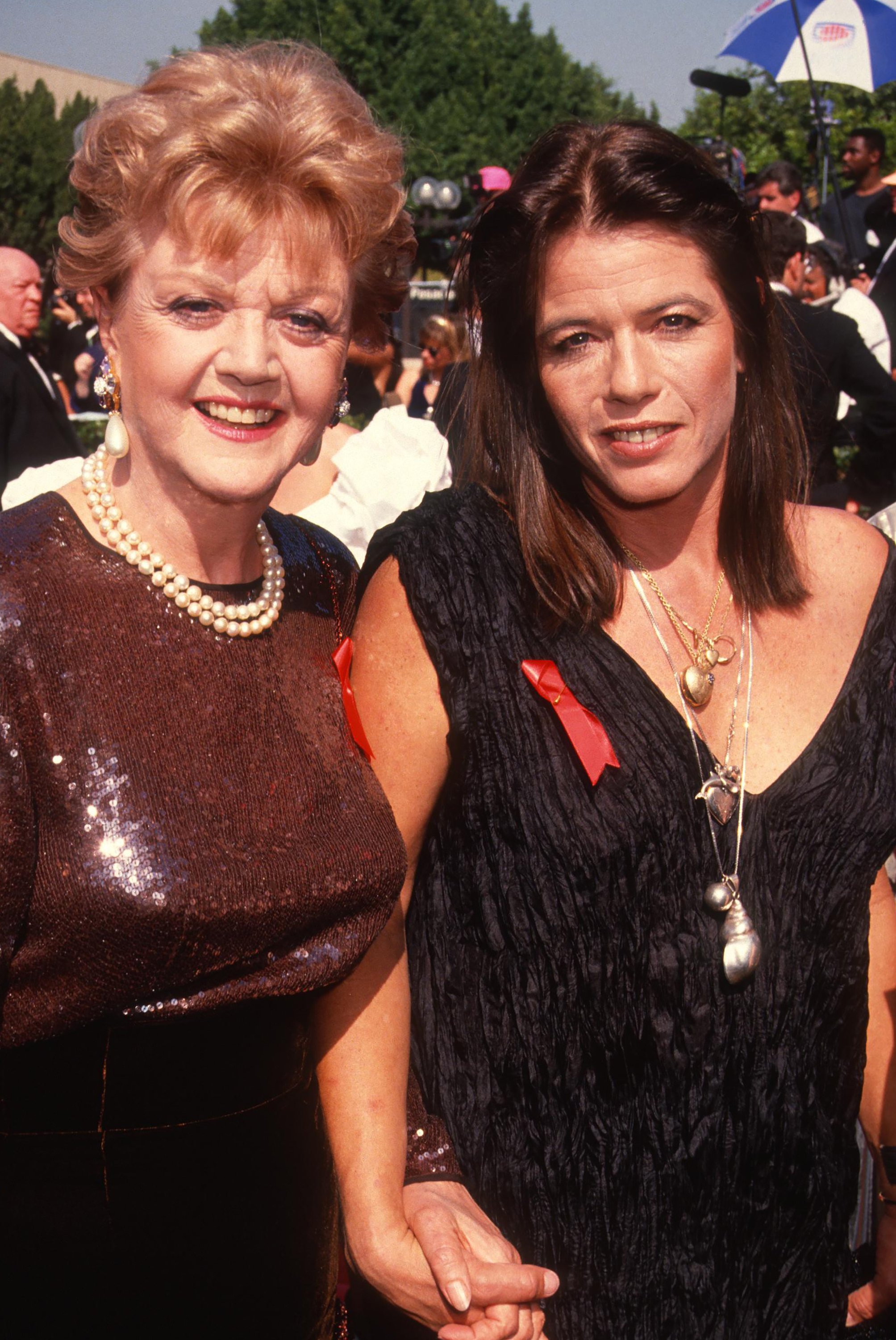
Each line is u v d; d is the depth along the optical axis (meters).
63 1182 1.31
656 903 1.49
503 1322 1.42
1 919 1.21
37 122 25.56
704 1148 1.51
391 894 1.43
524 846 1.50
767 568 1.61
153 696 1.29
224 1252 1.37
